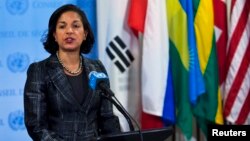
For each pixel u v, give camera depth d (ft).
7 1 20.48
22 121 21.08
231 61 20.53
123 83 20.42
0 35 20.53
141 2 20.02
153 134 9.45
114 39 20.15
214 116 20.75
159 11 19.90
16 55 20.76
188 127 20.45
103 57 20.20
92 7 21.16
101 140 9.07
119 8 20.20
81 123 12.10
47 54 21.04
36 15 20.81
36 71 12.21
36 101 11.78
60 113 12.01
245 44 20.57
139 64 20.67
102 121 12.82
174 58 20.26
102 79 10.75
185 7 20.11
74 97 12.12
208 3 20.53
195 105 20.68
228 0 20.98
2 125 20.90
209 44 20.51
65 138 11.91
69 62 12.62
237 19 20.48
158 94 19.84
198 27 20.53
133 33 20.42
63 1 20.95
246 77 20.59
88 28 13.17
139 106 20.90
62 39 12.40
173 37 20.21
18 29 20.70
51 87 12.06
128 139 9.21
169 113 20.24
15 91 20.90
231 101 20.70
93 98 12.27
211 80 20.61
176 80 20.38
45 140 11.21
